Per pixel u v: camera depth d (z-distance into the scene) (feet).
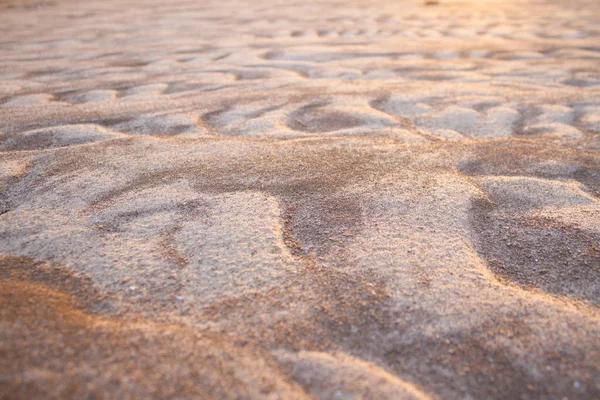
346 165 1.45
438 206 1.22
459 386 0.80
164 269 1.01
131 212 1.19
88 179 1.35
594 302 0.96
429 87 2.49
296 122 1.92
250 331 0.88
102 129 1.79
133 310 0.92
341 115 1.99
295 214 1.20
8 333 0.82
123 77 2.77
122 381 0.76
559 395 0.79
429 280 0.99
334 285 0.98
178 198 1.25
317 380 0.80
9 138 1.68
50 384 0.74
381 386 0.79
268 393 0.77
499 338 0.87
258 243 1.08
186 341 0.85
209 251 1.06
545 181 1.36
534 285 1.00
